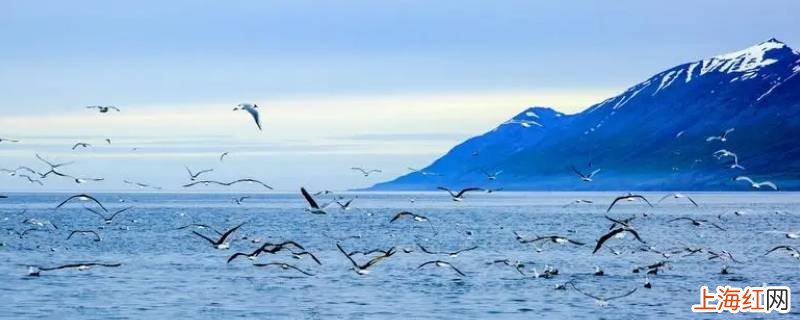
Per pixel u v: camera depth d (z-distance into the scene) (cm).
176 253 10056
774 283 7625
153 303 6638
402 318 6141
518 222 18050
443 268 8469
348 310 6388
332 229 15488
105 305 6556
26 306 6506
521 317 6172
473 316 6200
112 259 9381
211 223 17400
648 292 7125
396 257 9644
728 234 13925
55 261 9188
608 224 17200
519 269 8144
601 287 7344
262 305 6575
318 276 7944
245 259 9300
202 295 6962
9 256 9694
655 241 12319
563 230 15075
